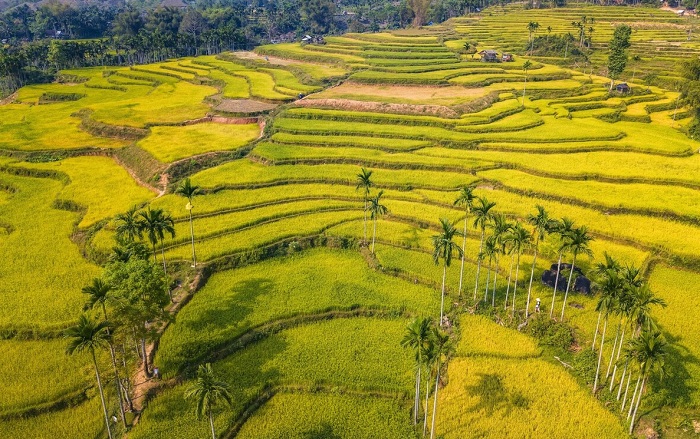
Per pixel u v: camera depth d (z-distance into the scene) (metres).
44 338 65.25
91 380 58.41
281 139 131.62
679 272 77.38
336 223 92.31
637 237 83.94
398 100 157.25
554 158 117.19
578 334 65.06
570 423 52.84
